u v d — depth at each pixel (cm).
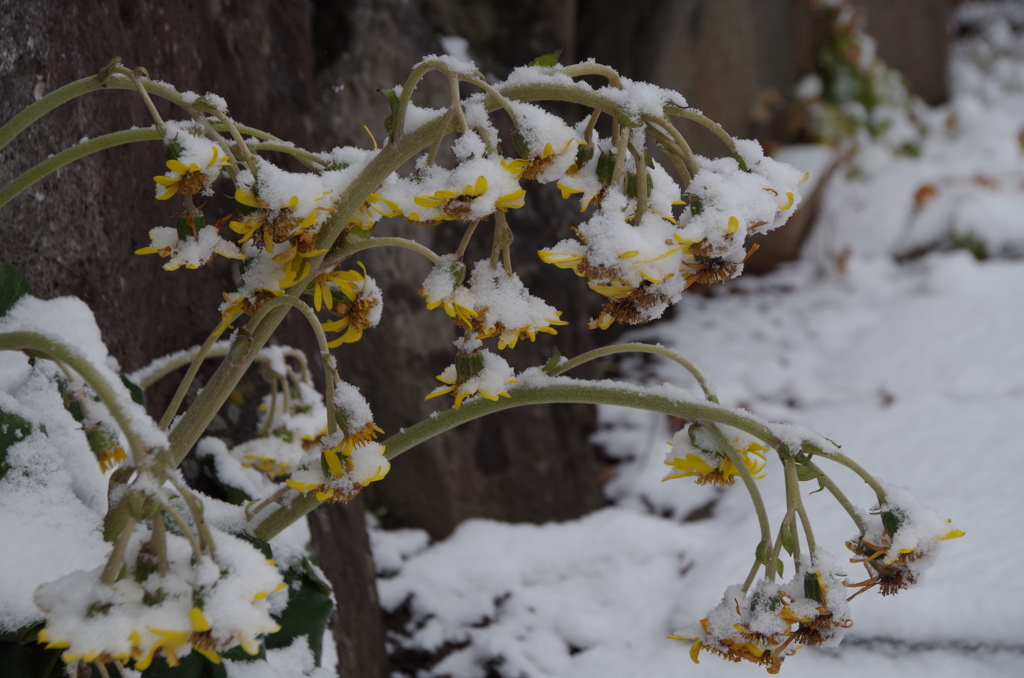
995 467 178
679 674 141
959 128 423
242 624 77
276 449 111
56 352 81
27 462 94
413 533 180
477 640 156
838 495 91
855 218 356
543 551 179
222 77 131
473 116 86
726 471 96
